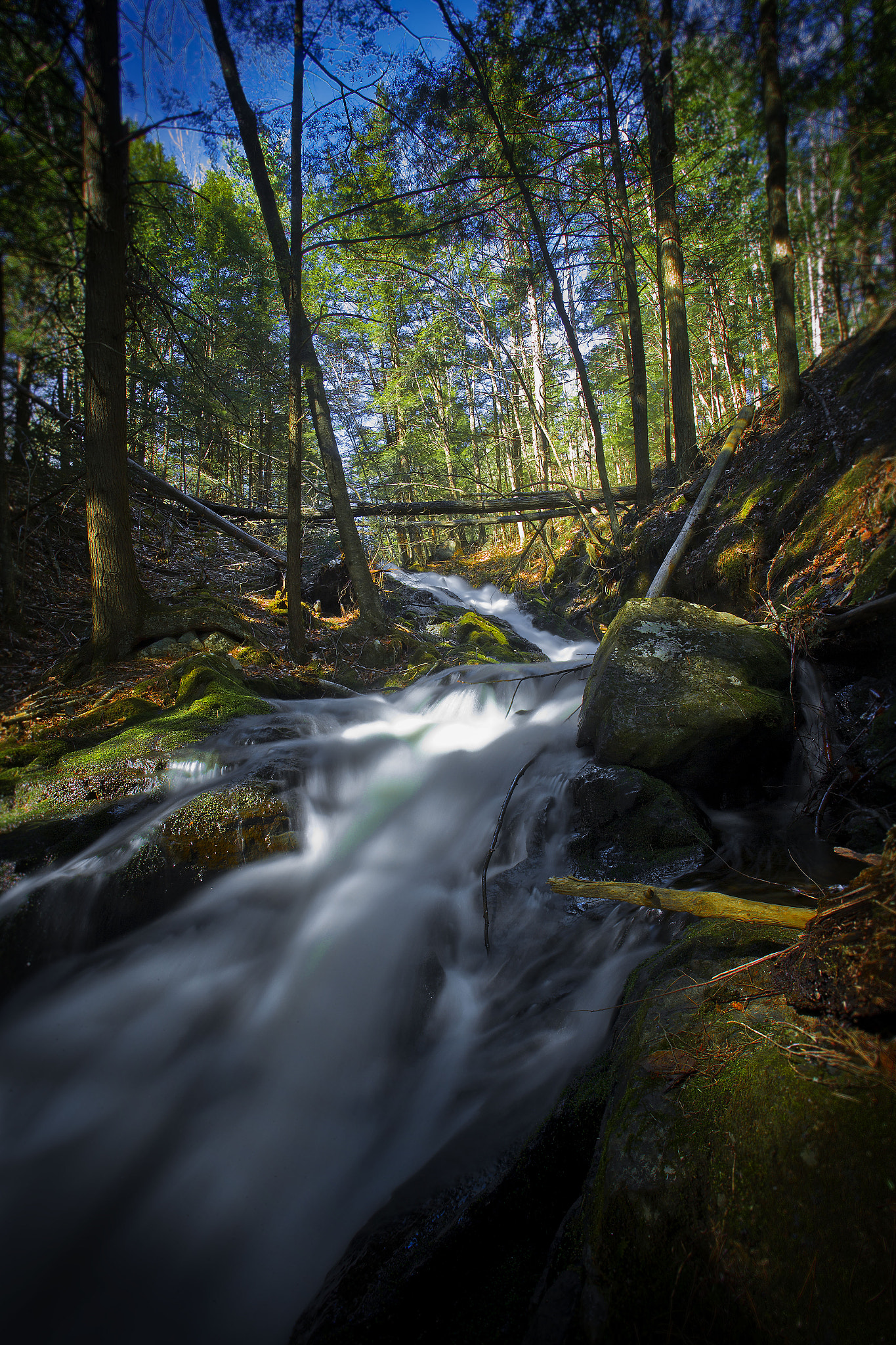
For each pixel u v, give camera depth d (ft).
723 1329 4.98
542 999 10.94
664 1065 6.65
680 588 31.09
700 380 82.02
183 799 16.56
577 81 37.24
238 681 23.30
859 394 25.46
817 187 17.51
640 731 15.93
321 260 66.18
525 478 79.61
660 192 40.96
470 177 32.27
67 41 18.25
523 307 73.51
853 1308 4.70
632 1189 5.72
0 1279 9.12
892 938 5.68
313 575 46.70
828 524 22.26
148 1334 8.48
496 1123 8.73
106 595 24.85
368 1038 11.73
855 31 14.96
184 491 52.95
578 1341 5.28
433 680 28.37
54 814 16.22
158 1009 13.02
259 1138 10.63
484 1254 7.01
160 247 36.55
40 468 30.07
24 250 18.38
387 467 79.30
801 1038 6.23
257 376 42.34
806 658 17.63
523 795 17.34
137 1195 10.08
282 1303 8.50
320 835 16.79
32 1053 12.51
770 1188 5.32
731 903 8.30
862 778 14.15
